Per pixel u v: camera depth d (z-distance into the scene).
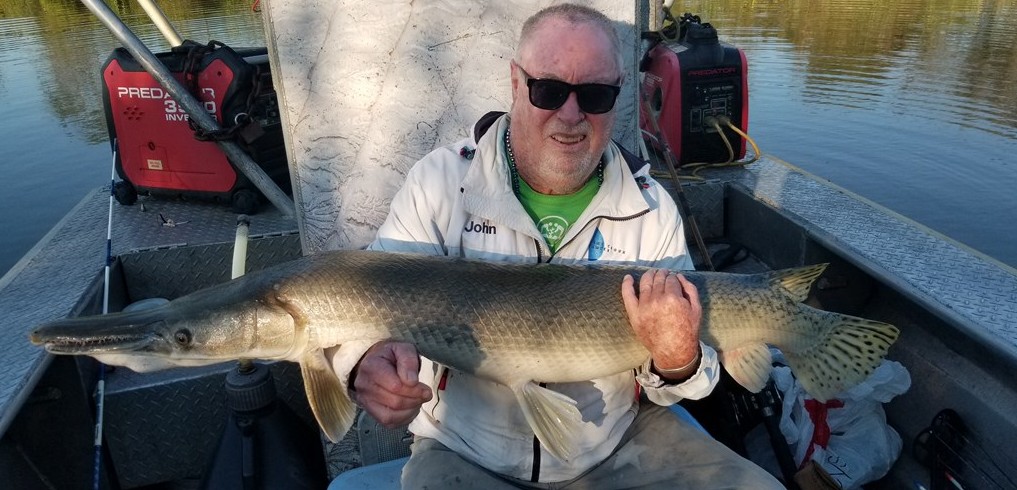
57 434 0.93
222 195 1.35
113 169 1.25
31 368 0.85
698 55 1.50
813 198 1.36
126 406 1.01
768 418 0.97
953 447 0.93
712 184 1.46
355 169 1.09
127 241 1.21
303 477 0.94
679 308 0.74
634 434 0.89
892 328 0.88
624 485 0.84
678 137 1.53
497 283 0.79
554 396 0.78
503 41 1.08
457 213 0.86
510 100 1.10
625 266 0.85
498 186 0.85
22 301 1.02
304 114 1.06
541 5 1.08
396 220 0.88
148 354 0.75
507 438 0.83
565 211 0.88
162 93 1.30
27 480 0.85
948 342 0.99
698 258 1.42
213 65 1.23
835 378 0.89
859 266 1.05
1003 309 0.91
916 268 1.03
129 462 1.04
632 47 1.14
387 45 1.05
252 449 0.91
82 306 0.99
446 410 0.85
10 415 0.77
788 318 0.88
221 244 1.20
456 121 1.09
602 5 1.11
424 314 0.76
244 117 1.21
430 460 0.83
